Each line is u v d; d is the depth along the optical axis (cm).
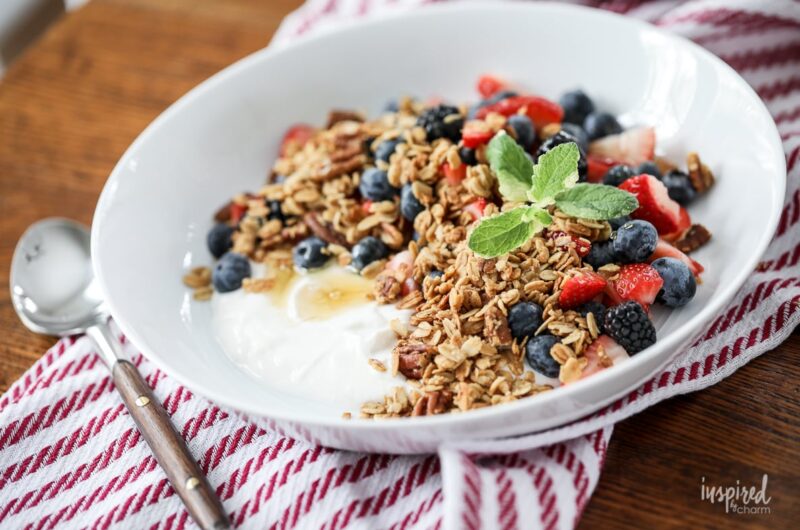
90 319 55
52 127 65
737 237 52
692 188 54
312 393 51
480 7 61
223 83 60
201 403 51
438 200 55
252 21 70
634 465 47
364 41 62
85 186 62
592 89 60
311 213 57
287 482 48
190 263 57
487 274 51
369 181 56
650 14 62
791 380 49
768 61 60
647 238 51
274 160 62
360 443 47
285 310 54
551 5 60
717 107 55
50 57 69
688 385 49
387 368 50
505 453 47
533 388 49
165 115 58
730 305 51
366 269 55
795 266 53
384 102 63
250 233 57
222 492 48
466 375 49
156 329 53
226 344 54
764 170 52
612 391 46
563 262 51
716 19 59
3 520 49
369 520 47
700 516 46
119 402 52
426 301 52
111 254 53
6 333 56
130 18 71
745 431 48
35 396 52
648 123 58
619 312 49
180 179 58
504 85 61
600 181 56
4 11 74
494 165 53
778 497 46
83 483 50
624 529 46
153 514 48
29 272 57
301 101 62
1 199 62
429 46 62
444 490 45
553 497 46
